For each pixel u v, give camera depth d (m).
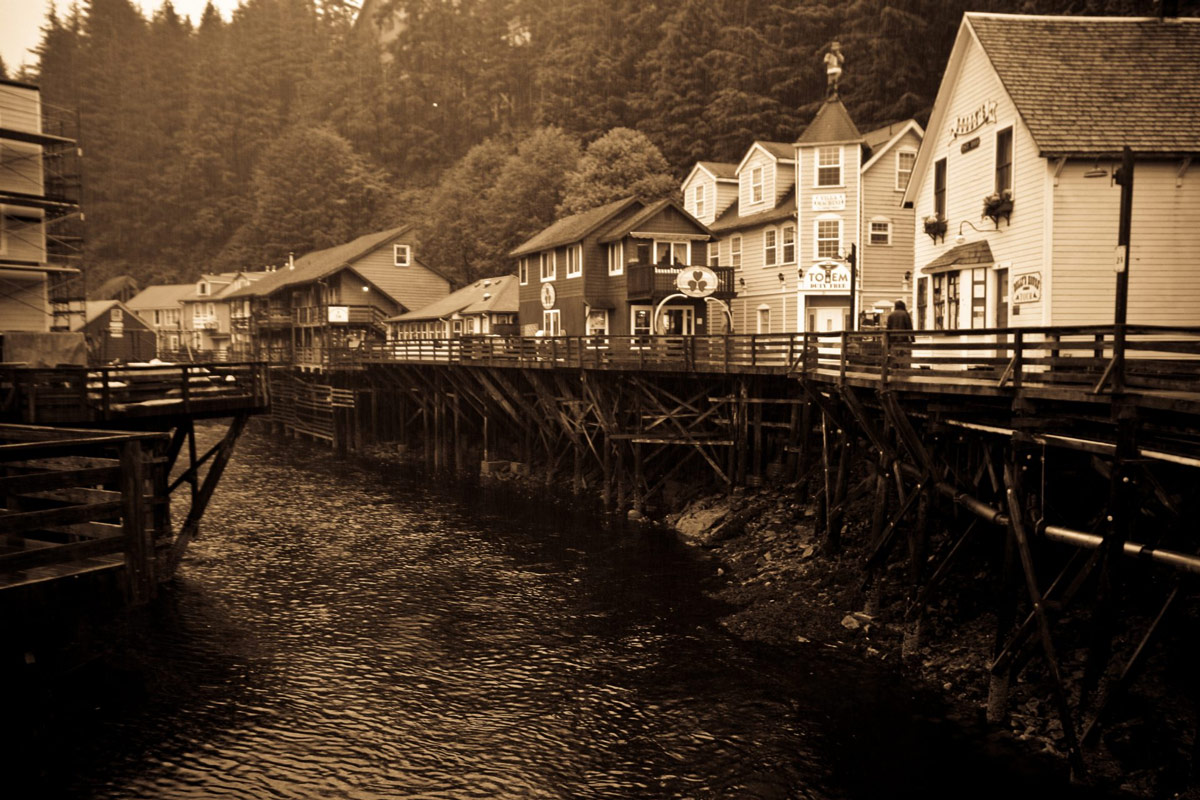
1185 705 9.26
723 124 51.66
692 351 21.81
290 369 52.41
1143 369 8.76
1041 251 16.11
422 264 55.72
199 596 16.67
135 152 107.00
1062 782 8.97
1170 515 8.29
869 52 48.75
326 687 12.41
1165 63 17.03
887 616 13.38
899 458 13.60
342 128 94.00
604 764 10.09
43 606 10.55
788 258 33.09
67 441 9.73
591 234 34.22
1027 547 9.60
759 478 21.11
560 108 63.84
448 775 9.94
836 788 9.31
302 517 24.23
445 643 14.10
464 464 34.38
